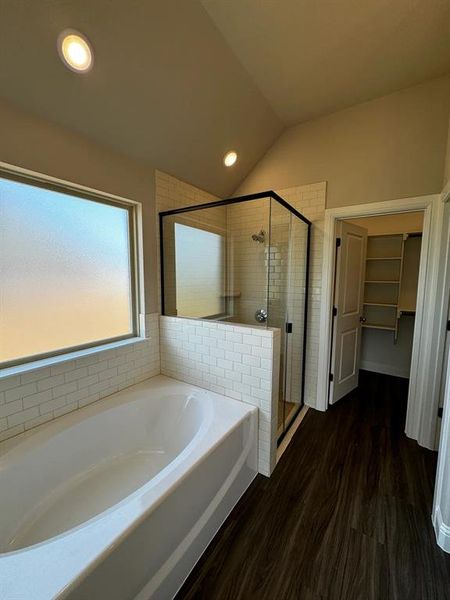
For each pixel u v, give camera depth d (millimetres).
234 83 1959
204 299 2521
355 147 2373
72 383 1776
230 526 1489
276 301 2240
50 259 1699
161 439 2051
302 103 2312
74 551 875
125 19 1317
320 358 2730
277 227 2230
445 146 2018
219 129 2260
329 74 1975
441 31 1602
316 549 1358
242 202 2238
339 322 2811
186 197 2582
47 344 1715
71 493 1583
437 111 2035
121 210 2131
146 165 2180
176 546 1195
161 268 2398
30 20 1161
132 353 2195
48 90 1405
